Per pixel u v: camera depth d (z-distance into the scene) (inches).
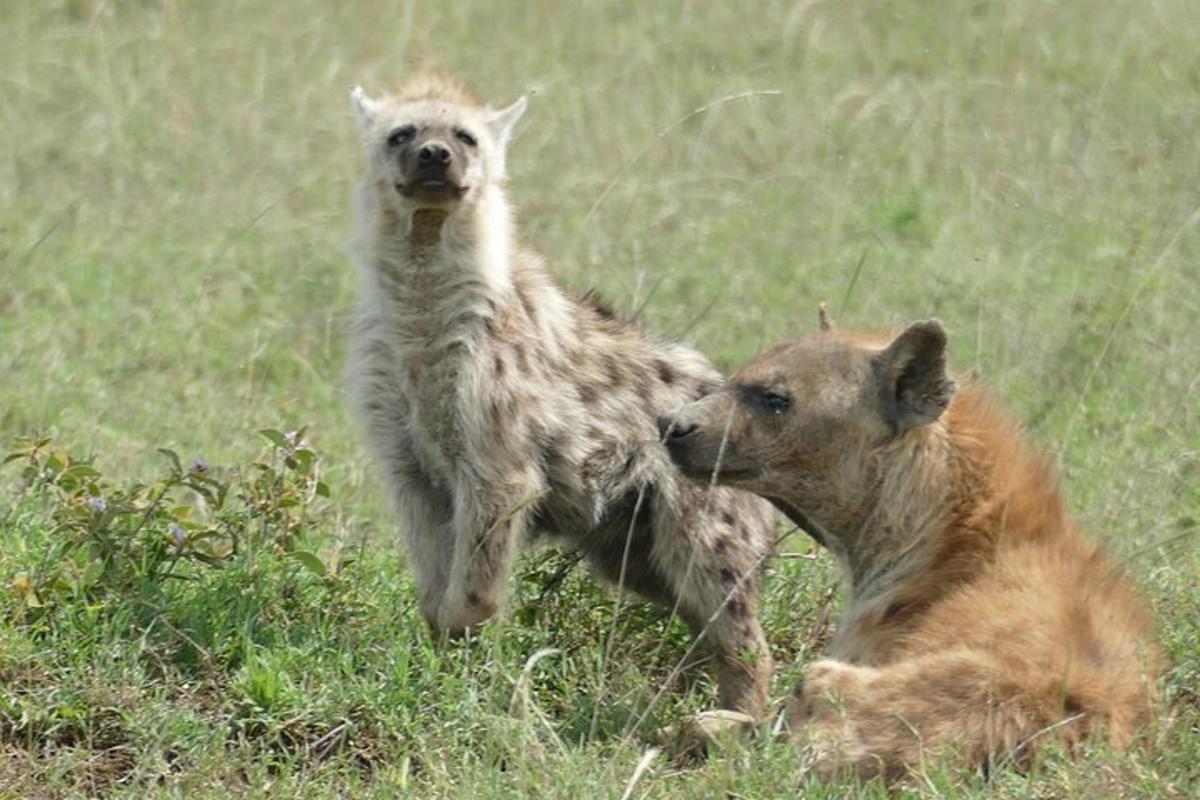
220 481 482.6
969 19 846.5
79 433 520.1
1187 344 557.3
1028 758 313.0
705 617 409.4
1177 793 312.7
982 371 536.7
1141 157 705.0
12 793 338.3
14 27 853.8
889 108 768.3
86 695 361.1
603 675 376.2
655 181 713.0
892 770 313.3
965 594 339.9
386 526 475.5
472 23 882.8
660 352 433.1
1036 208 674.2
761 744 335.0
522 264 429.7
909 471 356.2
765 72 813.9
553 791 327.6
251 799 335.0
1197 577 426.0
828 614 427.8
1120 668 327.6
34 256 653.9
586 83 806.5
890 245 660.1
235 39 849.5
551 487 415.2
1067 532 357.1
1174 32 816.9
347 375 432.5
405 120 427.2
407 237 414.6
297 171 737.6
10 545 405.4
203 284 628.1
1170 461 489.1
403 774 342.3
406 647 385.1
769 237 674.2
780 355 367.2
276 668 371.2
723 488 407.2
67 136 757.3
